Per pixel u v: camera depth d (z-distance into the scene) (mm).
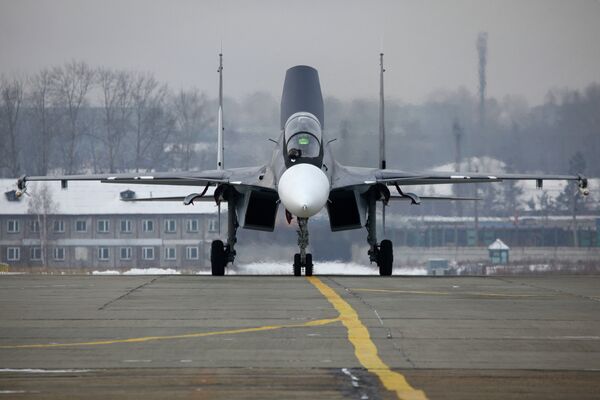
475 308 54219
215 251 92000
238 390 32312
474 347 40812
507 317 50188
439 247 162875
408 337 43375
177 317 50094
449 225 167750
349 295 61969
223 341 42250
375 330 45469
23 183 93062
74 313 51719
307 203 76625
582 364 37094
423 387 32781
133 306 55156
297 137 84812
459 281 76438
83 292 64312
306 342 41969
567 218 173750
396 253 160125
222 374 35062
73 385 33219
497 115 171625
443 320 48906
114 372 35469
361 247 142500
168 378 34375
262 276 87562
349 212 90375
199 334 44250
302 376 34656
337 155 158750
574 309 53906
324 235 142125
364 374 35031
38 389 32562
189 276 86688
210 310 53094
